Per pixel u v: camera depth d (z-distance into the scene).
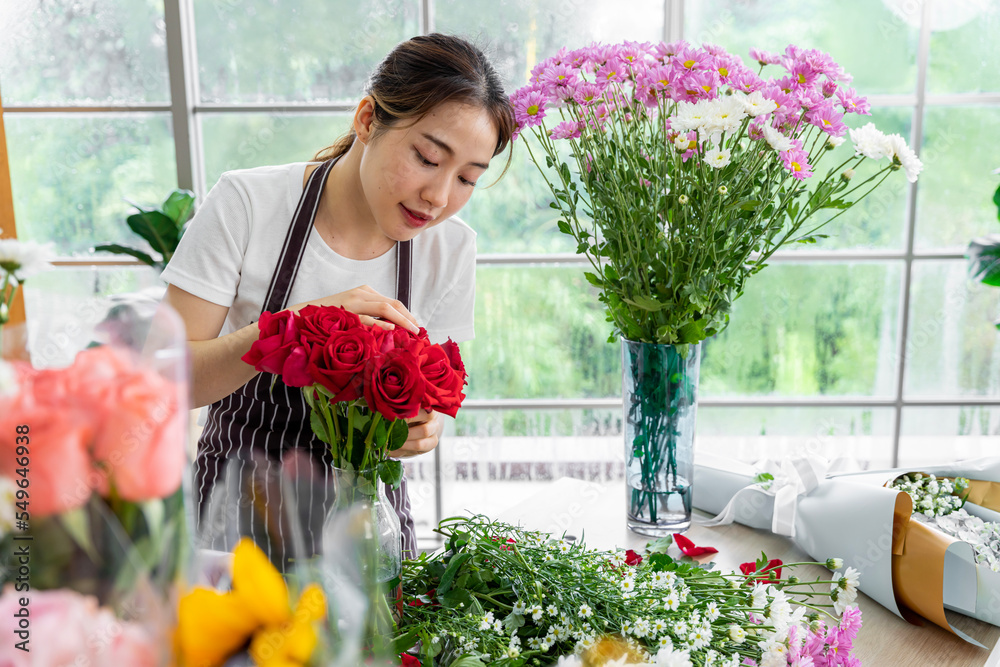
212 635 0.47
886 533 1.09
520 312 2.80
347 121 2.70
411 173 1.07
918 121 2.62
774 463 1.35
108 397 0.37
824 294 2.74
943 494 1.27
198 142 2.71
